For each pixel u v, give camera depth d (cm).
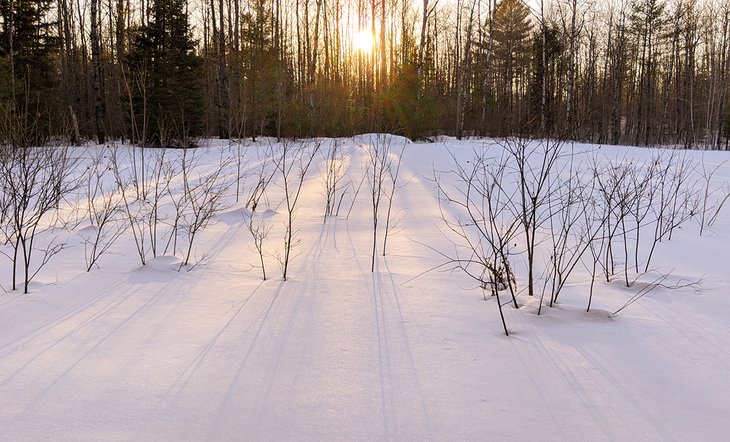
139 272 355
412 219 545
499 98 3058
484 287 319
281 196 686
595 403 189
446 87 3456
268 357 226
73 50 2309
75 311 280
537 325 264
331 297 307
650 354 230
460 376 209
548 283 341
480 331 257
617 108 2873
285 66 2442
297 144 1487
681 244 453
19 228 319
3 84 1291
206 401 189
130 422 175
